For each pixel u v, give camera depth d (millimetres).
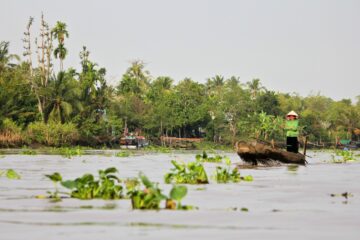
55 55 150250
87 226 16219
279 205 21609
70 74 158625
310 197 24578
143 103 181750
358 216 18656
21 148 126750
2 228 15836
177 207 20109
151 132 181375
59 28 149250
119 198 23141
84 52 163375
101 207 20328
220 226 16375
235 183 32188
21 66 148625
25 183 30891
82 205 20906
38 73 155500
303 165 56156
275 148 54438
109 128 164125
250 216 18438
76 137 139125
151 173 40719
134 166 51875
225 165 52969
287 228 16141
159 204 21156
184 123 180875
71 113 148625
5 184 30234
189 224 16688
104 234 14922
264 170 46156
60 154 88062
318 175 40094
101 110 160750
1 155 79750
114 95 182375
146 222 16969
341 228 16234
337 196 25047
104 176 24391
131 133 165000
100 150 126062
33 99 145500
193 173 32125
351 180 35188
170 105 183375
